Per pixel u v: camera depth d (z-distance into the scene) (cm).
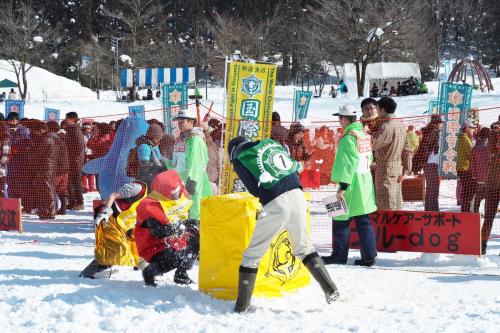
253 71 1100
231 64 1095
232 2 8881
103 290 657
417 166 1198
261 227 580
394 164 892
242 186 1101
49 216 1304
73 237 1086
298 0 7712
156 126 927
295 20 7644
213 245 628
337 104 4166
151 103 4441
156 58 6731
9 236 1084
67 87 6397
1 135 1338
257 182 586
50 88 6322
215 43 7069
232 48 6612
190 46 8200
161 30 7662
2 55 6378
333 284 598
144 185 733
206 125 1188
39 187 1305
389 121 896
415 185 1219
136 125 1084
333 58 5988
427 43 6372
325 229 1166
